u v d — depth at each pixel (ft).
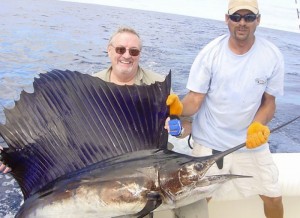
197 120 8.61
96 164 5.83
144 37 35.60
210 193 5.71
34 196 5.93
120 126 5.91
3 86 23.61
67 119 5.86
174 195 5.60
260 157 8.46
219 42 7.87
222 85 7.88
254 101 7.95
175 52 33.22
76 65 28.76
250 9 7.22
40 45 31.01
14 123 5.73
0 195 13.58
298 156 10.15
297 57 36.35
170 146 8.50
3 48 29.07
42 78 5.86
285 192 9.36
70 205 5.74
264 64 7.75
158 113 5.94
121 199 5.59
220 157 5.65
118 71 8.53
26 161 5.84
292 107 27.25
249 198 9.66
